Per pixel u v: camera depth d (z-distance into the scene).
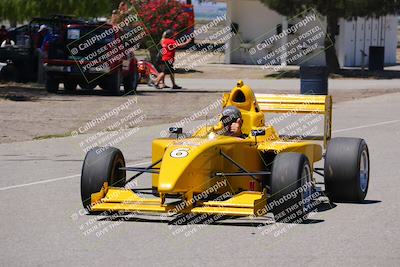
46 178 23.23
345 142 18.95
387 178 23.02
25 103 45.06
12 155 27.84
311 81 45.28
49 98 48.09
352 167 18.59
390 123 38.12
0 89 52.22
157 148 18.02
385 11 68.56
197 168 16.45
